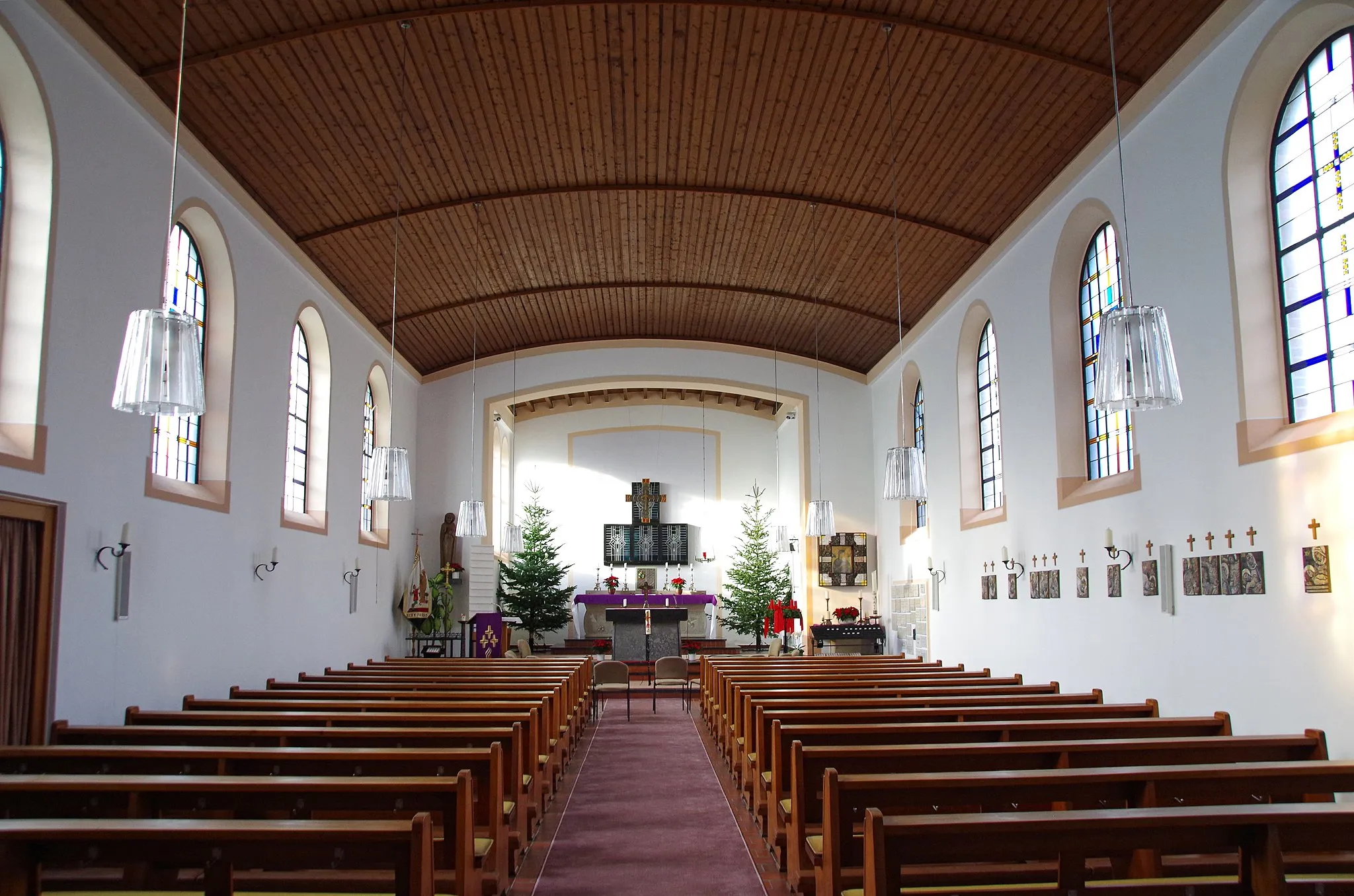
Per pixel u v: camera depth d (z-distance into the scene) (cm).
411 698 1001
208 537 1076
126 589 893
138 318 623
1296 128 820
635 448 2680
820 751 593
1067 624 1181
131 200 916
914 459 1288
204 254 1133
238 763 579
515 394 2159
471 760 578
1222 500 863
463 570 2064
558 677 1213
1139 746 591
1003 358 1412
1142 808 416
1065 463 1206
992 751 590
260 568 1224
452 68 1098
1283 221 834
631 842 789
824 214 1519
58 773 586
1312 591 748
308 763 575
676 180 1428
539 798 846
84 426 837
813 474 2175
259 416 1233
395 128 1201
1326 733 732
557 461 2662
